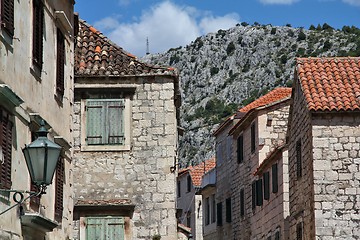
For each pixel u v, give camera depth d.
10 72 17.70
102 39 32.44
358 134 28.66
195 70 154.50
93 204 29.81
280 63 146.62
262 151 43.22
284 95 50.31
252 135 45.25
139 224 29.89
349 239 28.12
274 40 153.12
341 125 28.72
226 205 53.12
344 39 147.00
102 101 30.58
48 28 21.83
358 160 28.48
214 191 57.81
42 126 15.47
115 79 30.53
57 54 23.06
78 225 29.84
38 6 20.45
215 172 57.34
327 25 153.50
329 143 28.62
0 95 16.53
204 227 60.94
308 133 29.30
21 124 18.61
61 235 23.03
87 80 30.44
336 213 28.27
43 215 20.61
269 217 40.38
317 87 30.03
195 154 123.25
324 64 31.83
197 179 65.50
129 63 31.06
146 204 30.02
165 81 30.64
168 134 30.38
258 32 155.75
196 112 140.12
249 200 46.66
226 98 143.12
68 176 24.14
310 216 29.05
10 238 17.33
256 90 142.88
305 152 30.08
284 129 43.38
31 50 19.64
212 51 156.12
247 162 46.94
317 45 148.25
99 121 30.50
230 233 52.12
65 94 24.31
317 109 28.50
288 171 35.38
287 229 36.09
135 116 30.50
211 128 126.81
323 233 28.11
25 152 14.95
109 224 29.88
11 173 17.64
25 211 18.80
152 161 30.28
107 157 30.33
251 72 147.62
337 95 29.36
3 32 17.06
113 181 30.19
